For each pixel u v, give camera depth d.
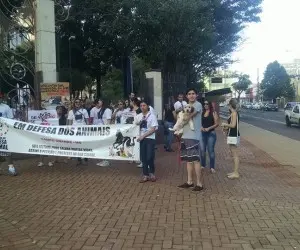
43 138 9.85
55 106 13.98
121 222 6.02
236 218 6.23
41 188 8.16
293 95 96.31
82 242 5.25
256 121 38.56
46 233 5.60
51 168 10.28
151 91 15.48
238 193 7.83
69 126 9.73
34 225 5.94
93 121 11.88
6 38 17.64
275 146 16.77
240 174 9.82
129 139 9.33
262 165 11.52
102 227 5.80
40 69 14.94
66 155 9.77
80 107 12.09
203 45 26.34
